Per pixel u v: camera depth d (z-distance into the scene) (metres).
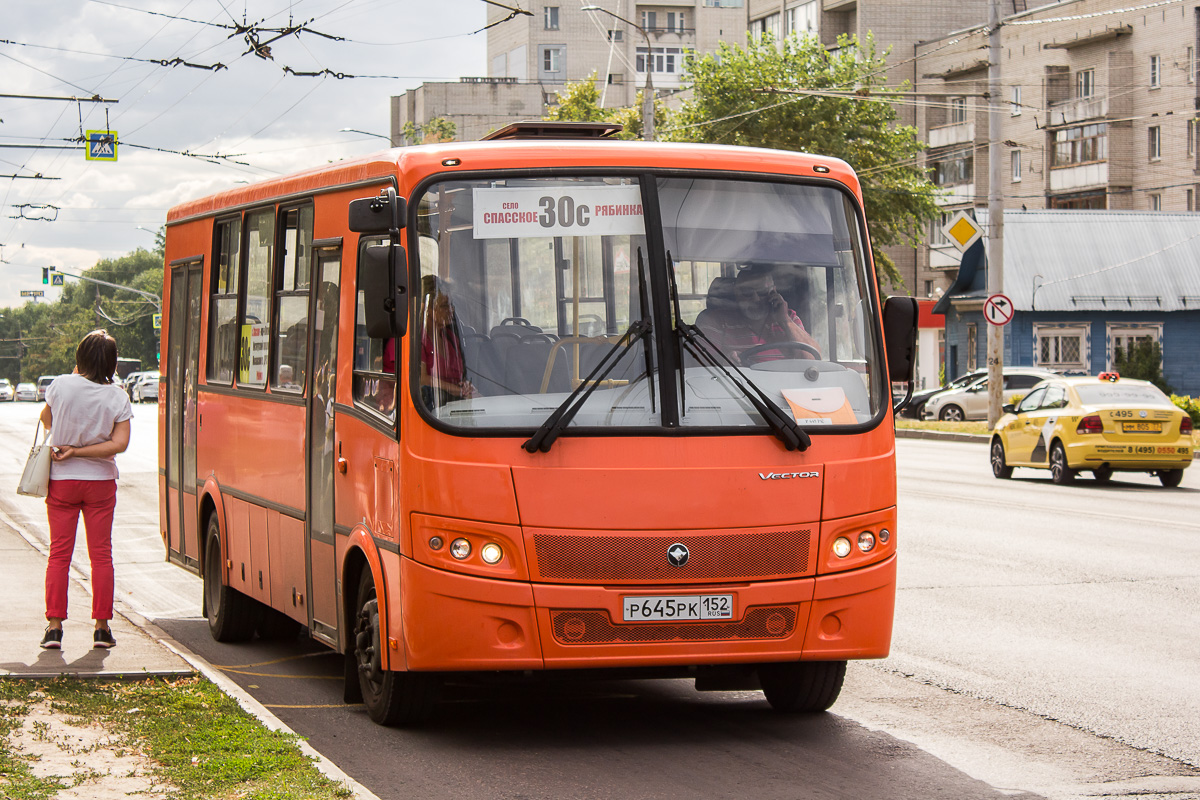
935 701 8.24
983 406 44.78
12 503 21.59
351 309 7.82
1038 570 13.42
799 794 6.29
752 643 6.90
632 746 7.22
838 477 7.06
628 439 6.85
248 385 9.76
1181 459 22.97
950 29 80.56
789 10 87.00
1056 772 6.69
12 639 9.41
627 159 7.26
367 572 7.62
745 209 7.35
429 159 7.15
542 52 108.19
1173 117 64.44
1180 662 9.29
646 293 7.10
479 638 6.74
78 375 9.25
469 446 6.78
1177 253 52.38
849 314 7.41
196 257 11.26
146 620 10.53
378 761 6.89
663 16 110.12
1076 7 68.19
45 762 6.27
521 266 7.08
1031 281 51.25
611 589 6.76
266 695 8.56
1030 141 70.81
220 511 10.31
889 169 54.69
